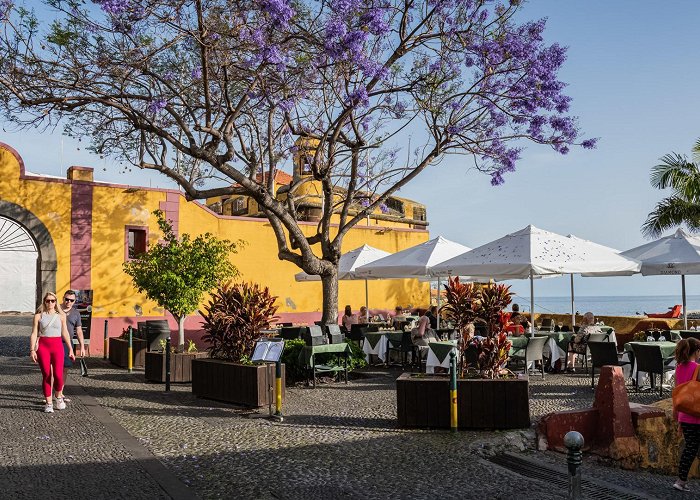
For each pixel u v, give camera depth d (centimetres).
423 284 2819
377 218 3064
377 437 861
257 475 678
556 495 629
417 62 1578
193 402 1149
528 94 1555
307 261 1612
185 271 1639
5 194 1850
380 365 1717
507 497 619
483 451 795
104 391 1272
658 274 1528
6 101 1351
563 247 1442
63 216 1930
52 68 1337
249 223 2312
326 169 1603
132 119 1373
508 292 980
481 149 1650
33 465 706
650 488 738
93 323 1952
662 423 842
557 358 1505
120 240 2012
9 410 1044
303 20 1395
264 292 1218
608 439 840
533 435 866
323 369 1342
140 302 2033
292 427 928
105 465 708
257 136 1734
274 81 1443
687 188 2111
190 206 2164
